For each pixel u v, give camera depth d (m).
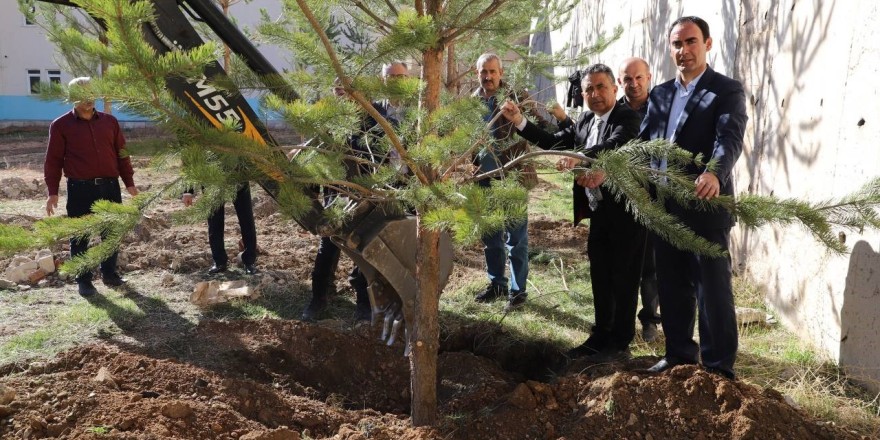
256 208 8.84
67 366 4.13
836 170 4.60
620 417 3.39
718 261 3.77
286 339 4.70
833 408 3.79
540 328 5.18
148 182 10.69
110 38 2.23
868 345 4.06
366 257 3.61
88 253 2.92
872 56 4.18
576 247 7.74
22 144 18.62
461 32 3.16
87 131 5.55
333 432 3.68
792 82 5.44
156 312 5.27
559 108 4.86
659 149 2.97
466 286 6.08
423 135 3.18
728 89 3.75
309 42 2.86
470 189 2.78
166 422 3.33
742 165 6.48
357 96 2.85
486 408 3.73
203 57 2.37
